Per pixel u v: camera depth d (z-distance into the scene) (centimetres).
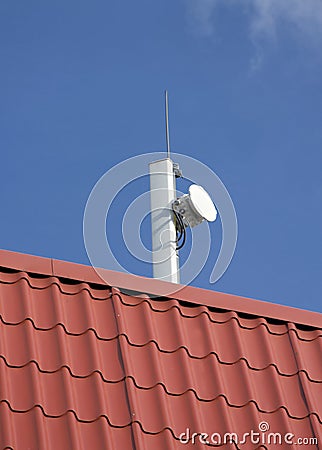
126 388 1114
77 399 1091
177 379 1152
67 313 1177
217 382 1160
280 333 1256
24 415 1056
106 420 1075
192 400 1130
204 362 1181
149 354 1162
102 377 1119
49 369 1109
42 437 1035
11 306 1163
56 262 1220
